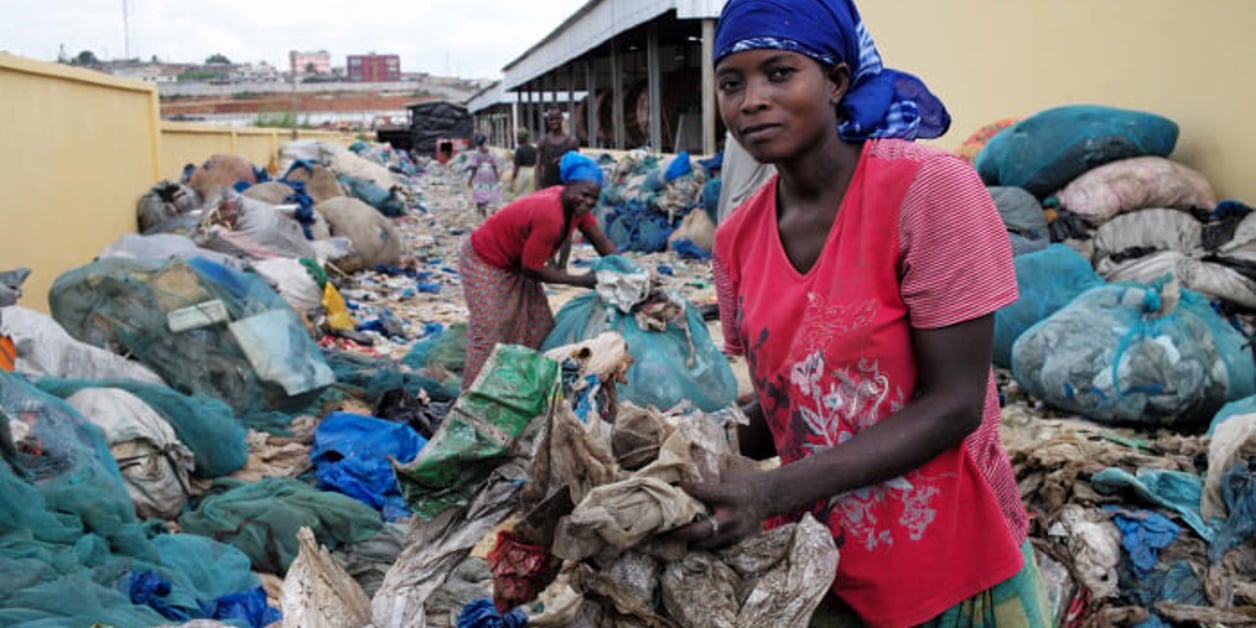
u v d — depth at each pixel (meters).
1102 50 8.07
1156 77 7.52
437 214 20.97
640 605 1.60
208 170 12.70
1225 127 6.95
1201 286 5.95
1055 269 6.25
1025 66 9.02
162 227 9.83
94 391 4.41
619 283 5.35
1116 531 3.83
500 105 54.69
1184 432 5.13
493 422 1.76
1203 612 3.48
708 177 13.64
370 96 90.81
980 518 1.76
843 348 1.67
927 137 1.82
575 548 1.57
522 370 1.80
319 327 8.03
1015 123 7.59
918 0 10.64
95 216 9.34
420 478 1.74
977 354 1.61
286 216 10.25
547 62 28.20
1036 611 1.82
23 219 7.68
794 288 1.74
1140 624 3.53
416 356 7.43
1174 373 4.96
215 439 4.76
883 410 1.68
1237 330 5.69
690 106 22.22
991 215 1.61
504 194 21.08
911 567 1.73
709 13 15.20
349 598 1.76
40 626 2.77
